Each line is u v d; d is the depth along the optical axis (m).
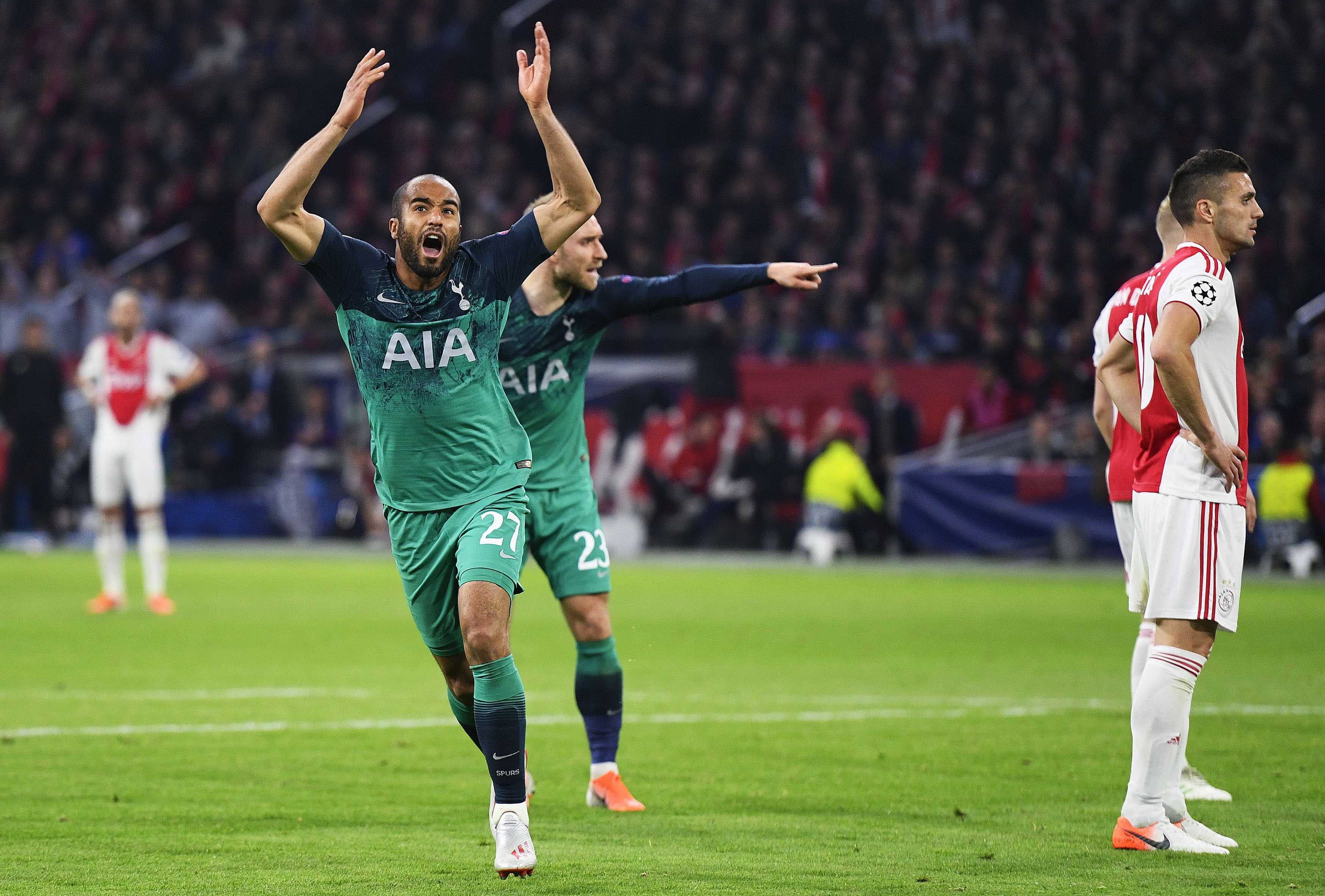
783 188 76.81
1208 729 23.14
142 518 41.72
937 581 52.84
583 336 18.73
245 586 49.81
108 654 32.69
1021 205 72.31
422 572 15.48
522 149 82.31
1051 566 58.72
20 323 74.56
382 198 83.88
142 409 41.38
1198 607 15.48
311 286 79.50
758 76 82.44
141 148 89.19
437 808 17.58
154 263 84.56
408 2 91.88
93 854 15.12
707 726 23.81
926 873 14.27
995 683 28.80
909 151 78.62
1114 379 17.64
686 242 74.50
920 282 69.81
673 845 15.70
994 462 61.84
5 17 98.19
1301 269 67.19
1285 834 16.17
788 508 63.38
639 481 64.56
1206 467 15.56
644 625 39.19
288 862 14.78
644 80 82.44
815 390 63.34
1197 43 81.00
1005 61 79.69
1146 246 70.75
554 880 14.02
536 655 33.22
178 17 95.75
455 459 15.16
